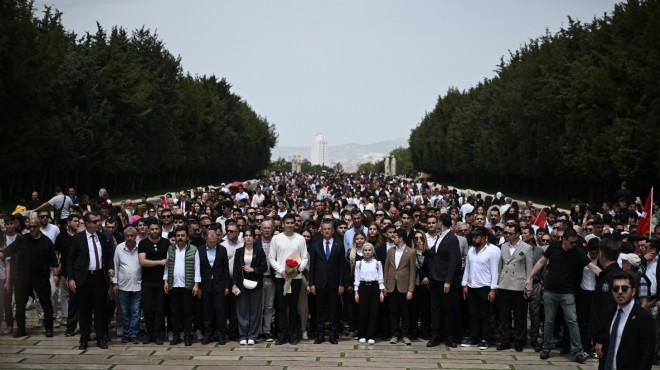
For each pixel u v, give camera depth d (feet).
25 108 132.05
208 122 274.36
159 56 240.53
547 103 173.47
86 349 44.24
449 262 45.37
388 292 47.14
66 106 151.53
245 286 45.96
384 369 39.50
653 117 124.98
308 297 49.80
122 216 62.23
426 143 372.99
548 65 182.70
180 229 46.16
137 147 197.26
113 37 209.36
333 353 43.73
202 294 46.62
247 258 46.37
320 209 72.43
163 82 220.02
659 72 123.95
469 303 46.19
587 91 144.97
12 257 46.98
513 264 44.62
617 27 143.02
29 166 136.26
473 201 91.97
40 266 46.98
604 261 34.99
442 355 43.37
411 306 48.73
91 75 161.48
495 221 63.00
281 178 322.96
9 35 126.62
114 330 50.96
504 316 45.03
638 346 26.81
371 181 258.16
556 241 43.06
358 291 46.88
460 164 293.02
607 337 27.73
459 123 297.94
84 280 43.98
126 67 186.19
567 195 191.72
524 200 190.90
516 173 218.79
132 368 39.40
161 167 231.09
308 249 53.01
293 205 111.45
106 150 170.71
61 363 40.40
